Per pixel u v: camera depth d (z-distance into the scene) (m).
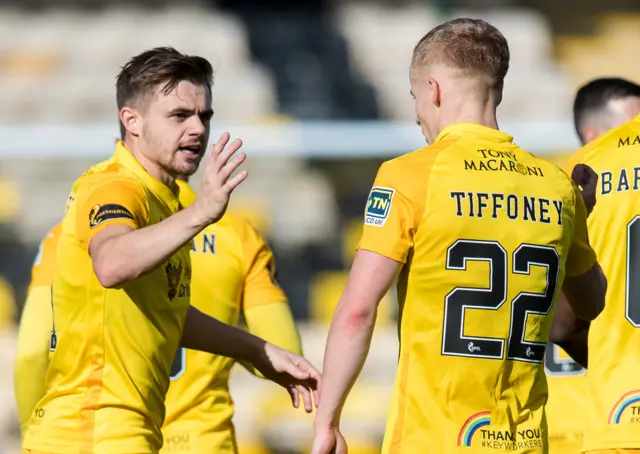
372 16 58.75
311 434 30.70
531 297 11.44
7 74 50.00
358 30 55.72
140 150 12.34
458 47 11.77
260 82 49.72
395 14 59.75
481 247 11.27
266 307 15.96
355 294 11.19
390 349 34.31
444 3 56.66
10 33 54.38
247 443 30.47
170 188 12.52
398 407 11.38
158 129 12.12
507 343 11.34
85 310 11.80
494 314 11.30
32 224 44.25
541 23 59.16
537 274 11.45
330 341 11.20
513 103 51.00
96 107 47.59
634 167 13.26
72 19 57.44
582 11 64.06
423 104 12.03
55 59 51.75
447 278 11.26
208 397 15.59
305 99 50.88
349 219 44.72
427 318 11.32
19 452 31.36
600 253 13.36
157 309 11.99
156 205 12.12
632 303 13.16
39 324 14.73
